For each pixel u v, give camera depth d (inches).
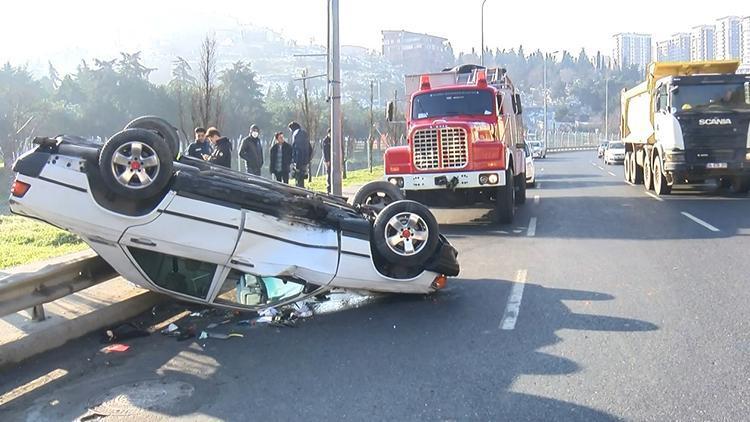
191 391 204.5
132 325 262.5
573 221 559.8
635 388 198.1
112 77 1736.0
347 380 210.2
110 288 301.3
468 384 204.4
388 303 300.8
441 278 301.3
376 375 213.9
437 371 216.1
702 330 251.0
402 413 185.3
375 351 236.8
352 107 2380.7
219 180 266.7
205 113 863.7
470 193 556.4
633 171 942.4
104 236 254.7
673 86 703.1
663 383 201.3
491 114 571.8
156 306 294.2
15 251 412.5
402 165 530.0
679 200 697.6
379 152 2224.4
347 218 287.9
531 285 330.3
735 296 298.4
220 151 549.3
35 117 1401.3
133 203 249.4
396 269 290.4
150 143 244.5
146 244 255.4
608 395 193.6
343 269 278.2
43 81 2465.6
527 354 229.9
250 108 1884.8
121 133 244.1
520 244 453.1
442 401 192.4
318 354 235.0
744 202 658.8
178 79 1961.1
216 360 231.3
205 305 286.7
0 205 926.4
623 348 233.5
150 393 203.0
